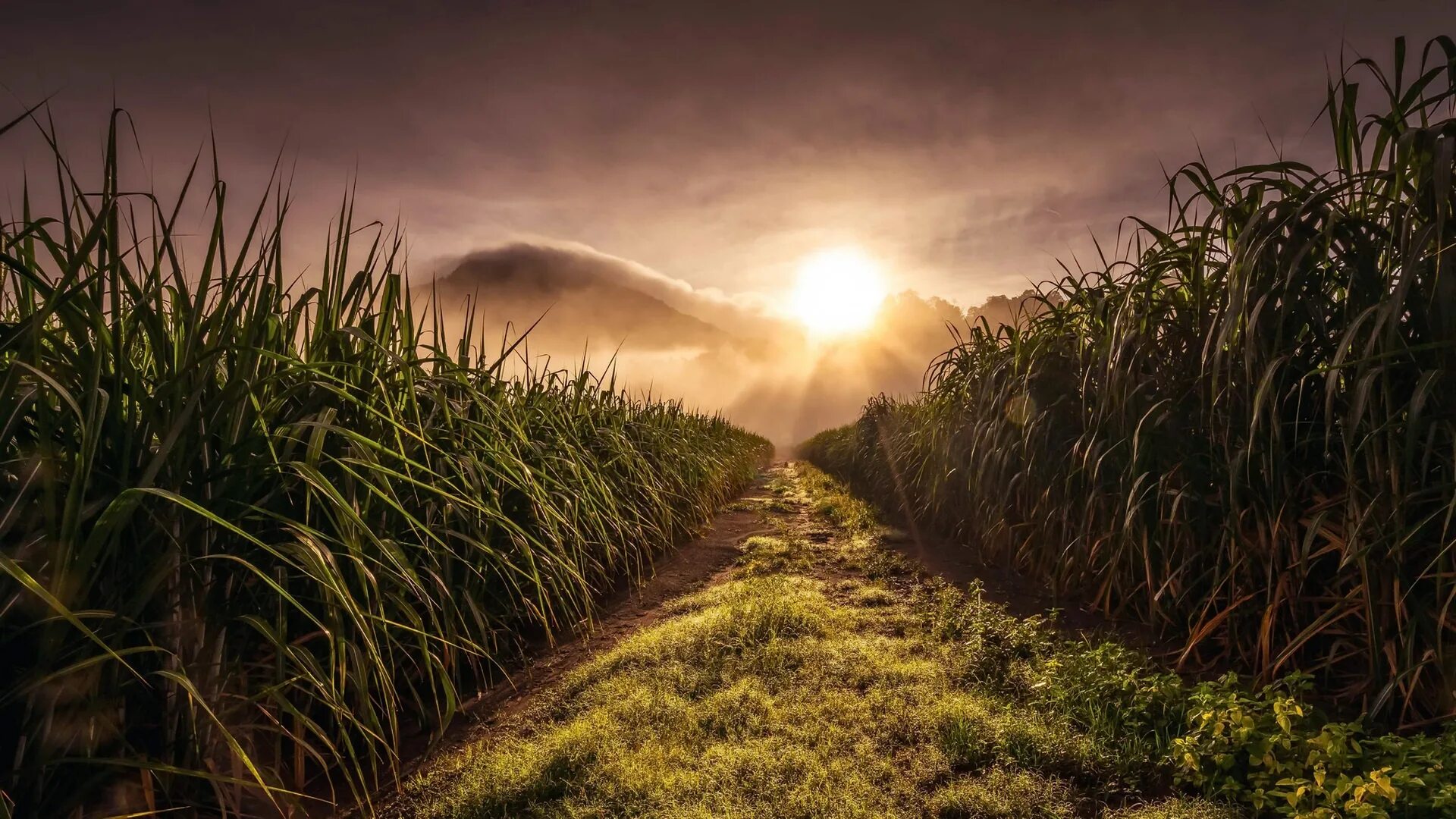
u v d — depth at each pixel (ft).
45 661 4.81
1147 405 12.19
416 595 9.15
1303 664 9.22
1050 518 15.24
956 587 16.03
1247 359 8.28
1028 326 18.25
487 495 11.27
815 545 22.09
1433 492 7.58
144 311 5.78
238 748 5.12
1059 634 11.95
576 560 13.83
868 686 10.00
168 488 5.75
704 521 27.48
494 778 7.63
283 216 7.23
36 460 4.80
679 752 8.05
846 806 6.84
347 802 7.59
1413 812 5.57
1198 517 10.69
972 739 8.13
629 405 23.93
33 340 4.77
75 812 5.28
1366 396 7.23
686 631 12.35
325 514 7.63
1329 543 8.90
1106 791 7.20
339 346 8.12
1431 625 7.54
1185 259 11.23
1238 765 7.03
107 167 5.50
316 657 7.93
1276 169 9.25
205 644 6.32
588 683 10.61
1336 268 8.67
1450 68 7.39
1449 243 7.26
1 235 4.93
